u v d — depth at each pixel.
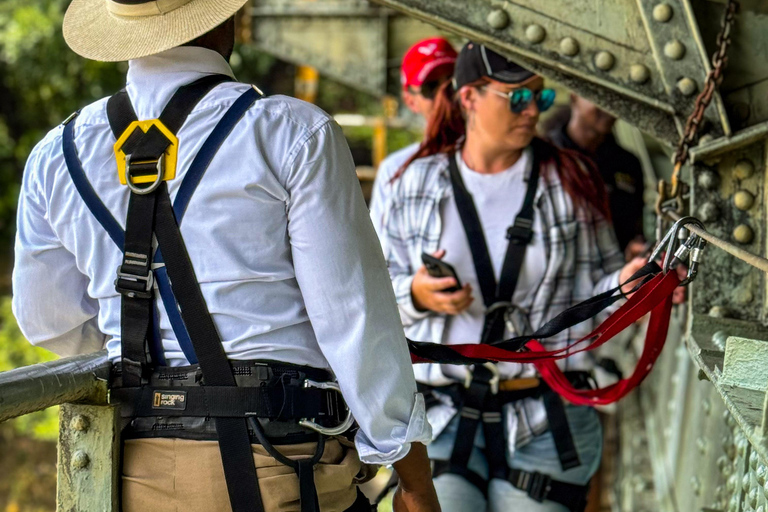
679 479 3.80
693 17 2.60
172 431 1.82
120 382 1.89
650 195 6.43
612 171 4.34
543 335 2.22
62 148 1.88
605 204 3.18
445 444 3.07
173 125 1.80
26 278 2.01
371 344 1.80
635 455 5.54
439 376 3.06
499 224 3.13
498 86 3.00
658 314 2.45
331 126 1.85
